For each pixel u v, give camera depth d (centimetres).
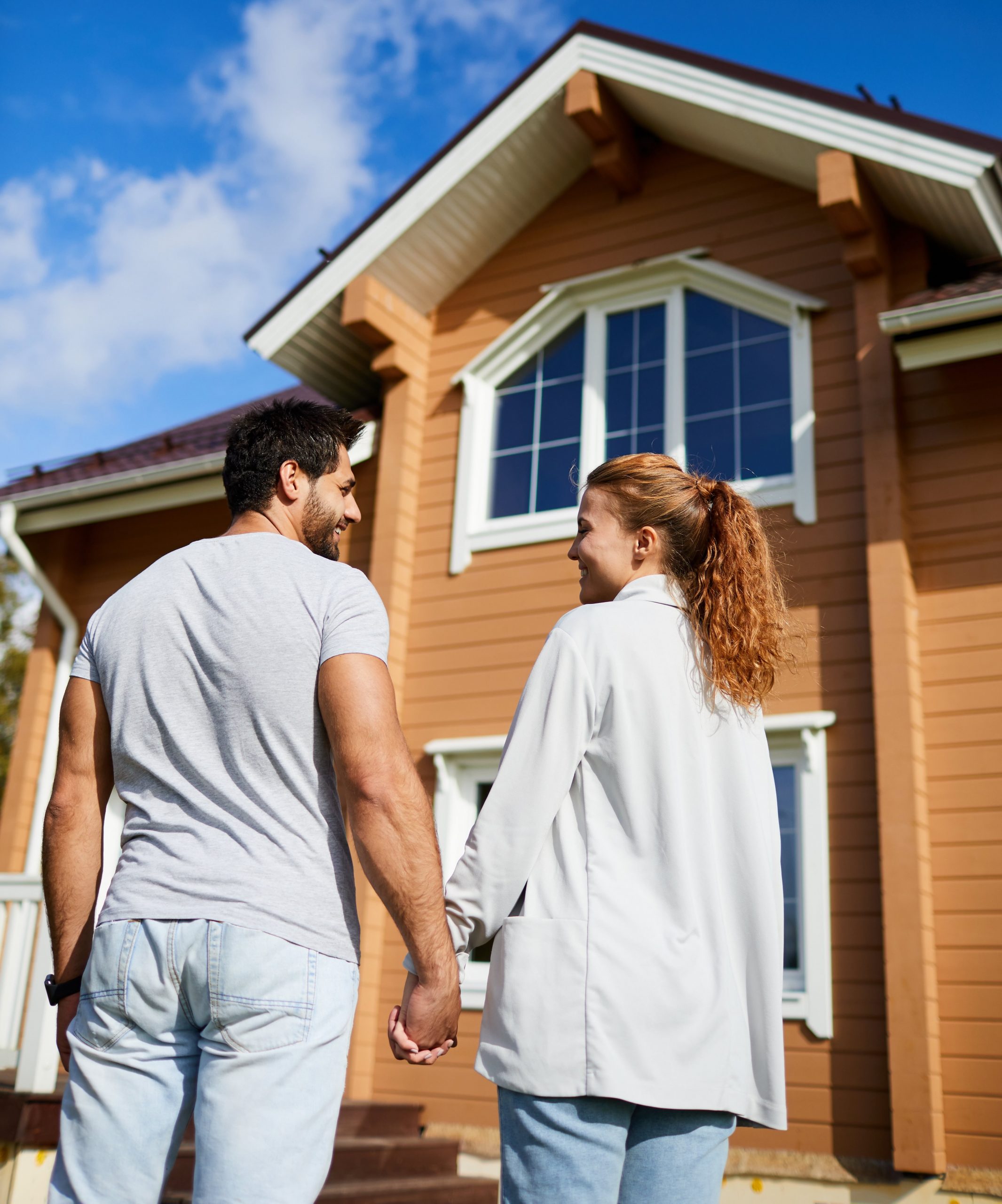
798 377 654
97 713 179
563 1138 145
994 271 637
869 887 550
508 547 719
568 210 788
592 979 149
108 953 155
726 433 681
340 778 159
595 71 726
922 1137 495
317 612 167
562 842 158
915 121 613
